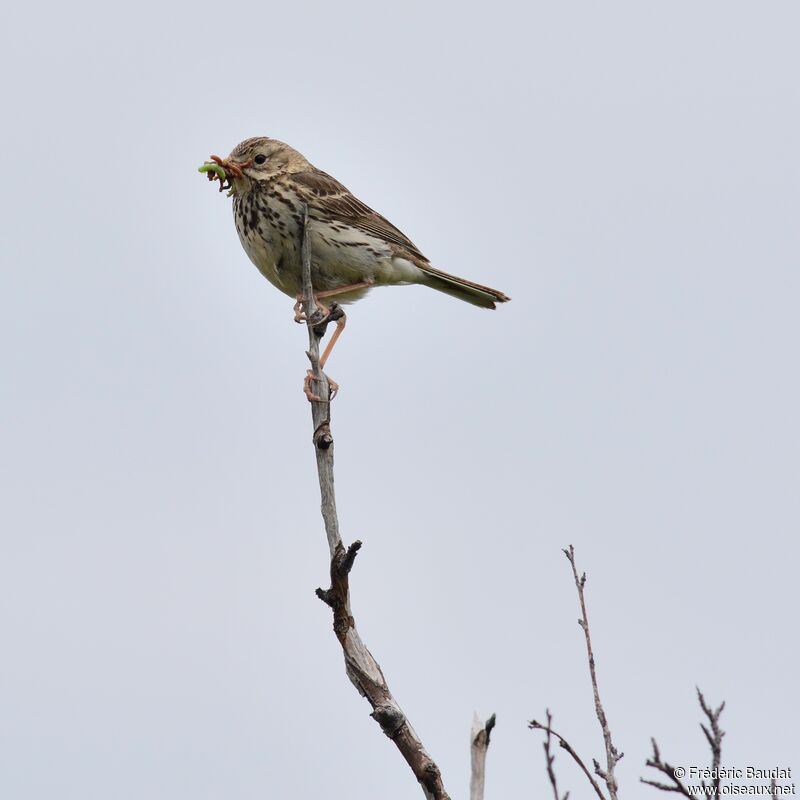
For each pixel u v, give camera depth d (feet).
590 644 25.07
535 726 24.40
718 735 21.22
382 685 26.07
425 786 25.22
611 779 22.62
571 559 26.43
